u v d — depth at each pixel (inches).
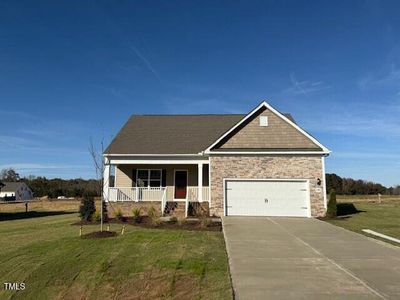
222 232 590.2
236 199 821.2
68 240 519.8
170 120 1093.8
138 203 854.5
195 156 909.8
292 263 388.2
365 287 308.0
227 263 388.8
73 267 389.1
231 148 843.4
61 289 339.9
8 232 636.1
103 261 403.5
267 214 811.4
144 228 639.1
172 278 346.0
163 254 426.6
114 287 337.1
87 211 764.6
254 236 547.8
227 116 1107.9
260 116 860.0
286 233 576.4
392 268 366.9
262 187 821.2
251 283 321.4
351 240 517.7
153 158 912.9
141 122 1083.9
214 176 828.0
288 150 824.3
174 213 856.3
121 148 933.2
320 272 354.0
